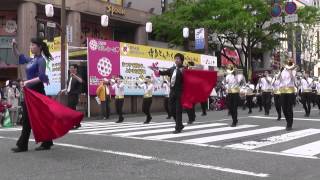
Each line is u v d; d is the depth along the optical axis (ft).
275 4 106.11
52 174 24.12
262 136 39.73
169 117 68.64
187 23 121.60
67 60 76.89
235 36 132.98
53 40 79.92
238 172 25.03
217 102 100.01
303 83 68.54
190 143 35.01
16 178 23.24
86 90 79.46
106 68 81.61
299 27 145.48
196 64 102.78
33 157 28.91
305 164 27.55
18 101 64.95
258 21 127.85
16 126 62.34
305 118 61.67
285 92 45.57
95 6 104.22
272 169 25.91
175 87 41.63
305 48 204.85
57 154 29.99
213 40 132.98
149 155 29.71
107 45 81.97
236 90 49.11
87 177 23.44
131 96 88.69
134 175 23.94
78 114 29.22
